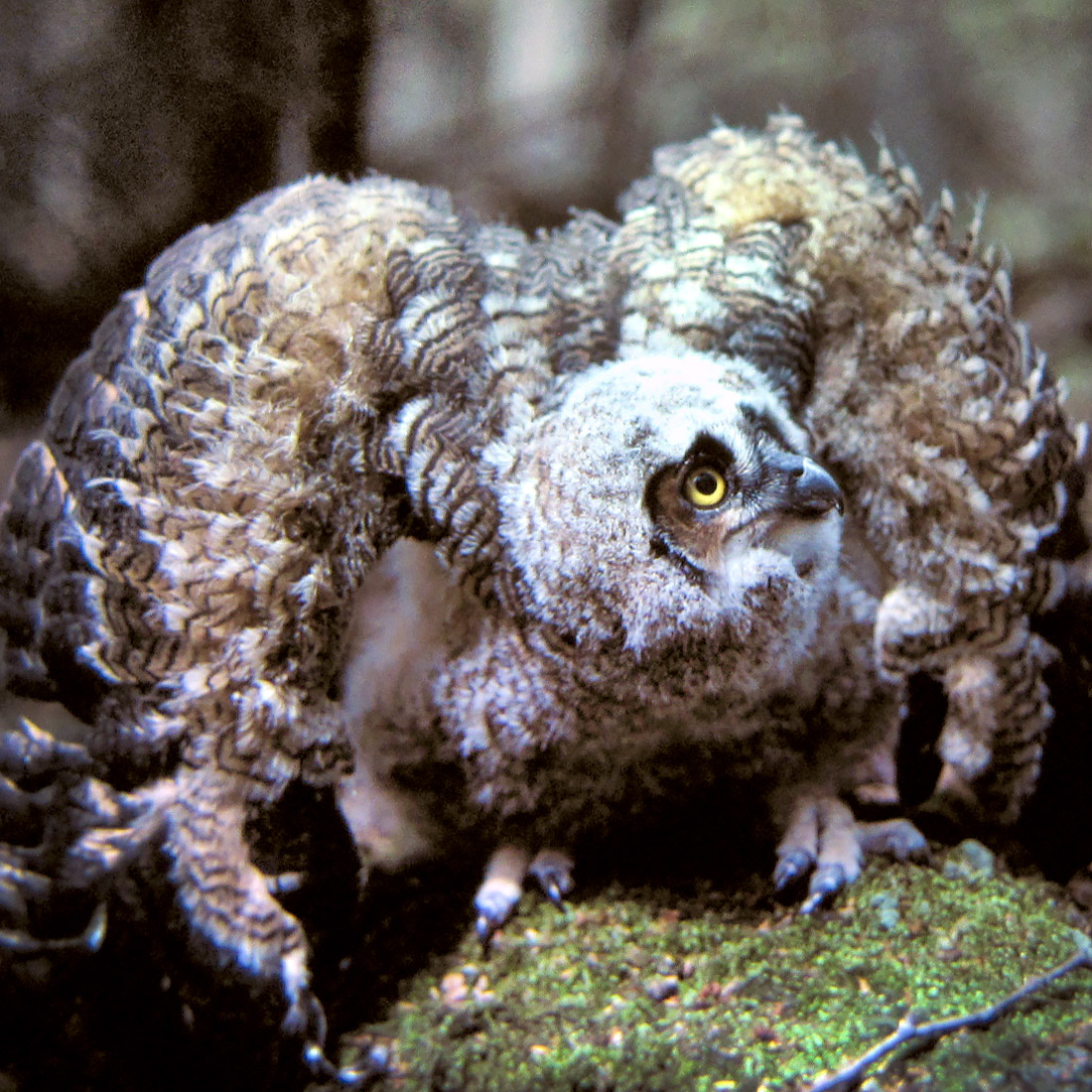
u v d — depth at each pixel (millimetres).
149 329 1444
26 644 1441
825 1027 1391
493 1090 1383
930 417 1467
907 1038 1372
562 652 1424
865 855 1492
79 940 1375
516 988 1440
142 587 1394
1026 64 2402
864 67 2393
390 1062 1403
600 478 1410
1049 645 1471
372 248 1463
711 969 1437
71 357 1884
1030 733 1464
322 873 1414
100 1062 1386
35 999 1379
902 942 1435
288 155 1742
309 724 1399
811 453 1489
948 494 1458
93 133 1748
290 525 1402
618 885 1495
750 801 1507
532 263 1515
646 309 1491
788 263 1498
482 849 1509
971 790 1503
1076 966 1409
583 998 1430
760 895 1481
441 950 1467
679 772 1475
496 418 1439
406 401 1433
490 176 2285
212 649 1392
